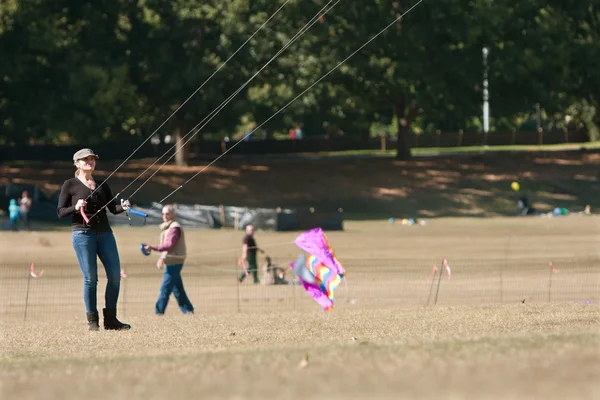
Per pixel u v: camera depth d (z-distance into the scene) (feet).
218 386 36.83
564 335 48.37
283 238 245.65
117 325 77.66
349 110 412.36
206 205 358.23
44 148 419.13
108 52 358.43
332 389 34.76
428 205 368.27
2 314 109.60
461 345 45.42
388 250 205.67
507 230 268.62
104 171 383.04
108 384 38.65
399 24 374.84
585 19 408.67
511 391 32.96
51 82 348.79
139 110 369.71
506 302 109.19
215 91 360.69
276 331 72.23
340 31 372.79
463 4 380.78
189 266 172.76
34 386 38.78
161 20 364.58
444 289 129.18
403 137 424.87
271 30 362.12
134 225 281.74
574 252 196.44
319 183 389.19
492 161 419.54
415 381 35.63
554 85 398.21
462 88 393.29
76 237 76.43
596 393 32.17
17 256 193.47
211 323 82.02
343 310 97.66
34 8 340.39
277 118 385.29
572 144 502.79
